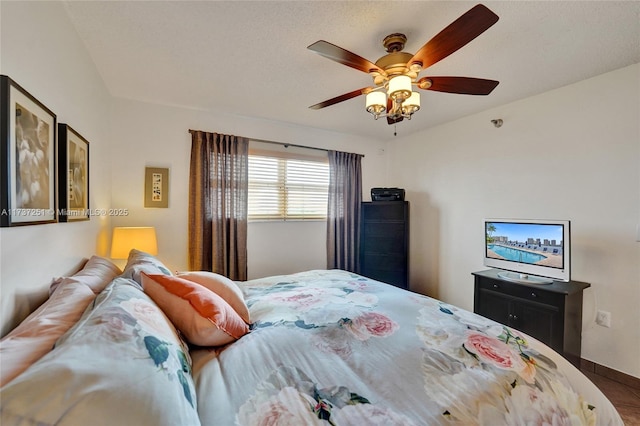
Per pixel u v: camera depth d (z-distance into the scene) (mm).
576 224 2377
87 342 682
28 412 510
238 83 2395
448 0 1456
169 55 1978
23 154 1010
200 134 2943
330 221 3725
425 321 1365
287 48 1894
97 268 1539
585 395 1090
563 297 2066
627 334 2111
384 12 1547
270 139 3373
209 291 1308
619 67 2127
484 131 3061
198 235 2908
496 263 2611
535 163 2643
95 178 2123
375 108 1863
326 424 782
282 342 1155
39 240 1154
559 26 1646
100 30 1693
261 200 3369
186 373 838
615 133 2174
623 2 1453
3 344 695
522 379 1012
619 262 2154
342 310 1462
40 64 1198
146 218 2783
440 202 3543
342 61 1543
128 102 2707
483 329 1309
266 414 803
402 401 880
